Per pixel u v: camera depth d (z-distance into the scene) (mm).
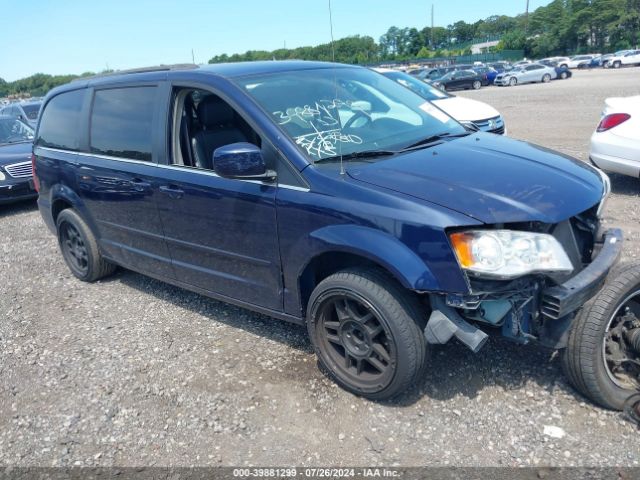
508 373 3248
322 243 3018
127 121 4305
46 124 5434
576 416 2869
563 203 2824
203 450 2904
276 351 3760
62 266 5957
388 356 2990
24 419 3312
